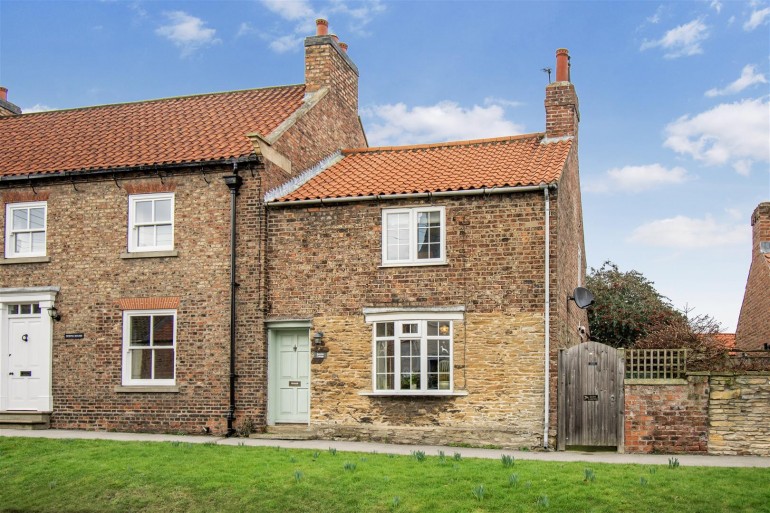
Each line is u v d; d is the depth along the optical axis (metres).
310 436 19.30
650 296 31.44
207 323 20.16
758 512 12.26
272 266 20.20
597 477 13.80
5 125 26.11
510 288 18.62
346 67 25.81
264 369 19.81
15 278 21.72
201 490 13.90
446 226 19.19
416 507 12.77
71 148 22.88
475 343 18.69
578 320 23.16
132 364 20.77
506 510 12.52
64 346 21.14
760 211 25.55
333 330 19.66
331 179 21.33
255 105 24.03
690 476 13.91
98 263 21.11
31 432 20.09
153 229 21.00
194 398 20.05
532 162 20.22
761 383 17.02
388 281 19.45
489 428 18.38
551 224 18.56
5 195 21.94
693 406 17.27
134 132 23.42
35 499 14.09
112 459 15.88
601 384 17.81
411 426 18.88
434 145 22.83
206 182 20.50
